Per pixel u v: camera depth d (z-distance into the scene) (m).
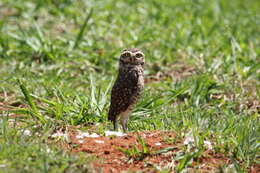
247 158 8.85
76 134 9.87
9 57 15.63
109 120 10.99
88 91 13.35
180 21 20.14
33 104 10.95
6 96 12.73
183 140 9.46
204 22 20.25
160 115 11.46
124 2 22.20
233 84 13.62
